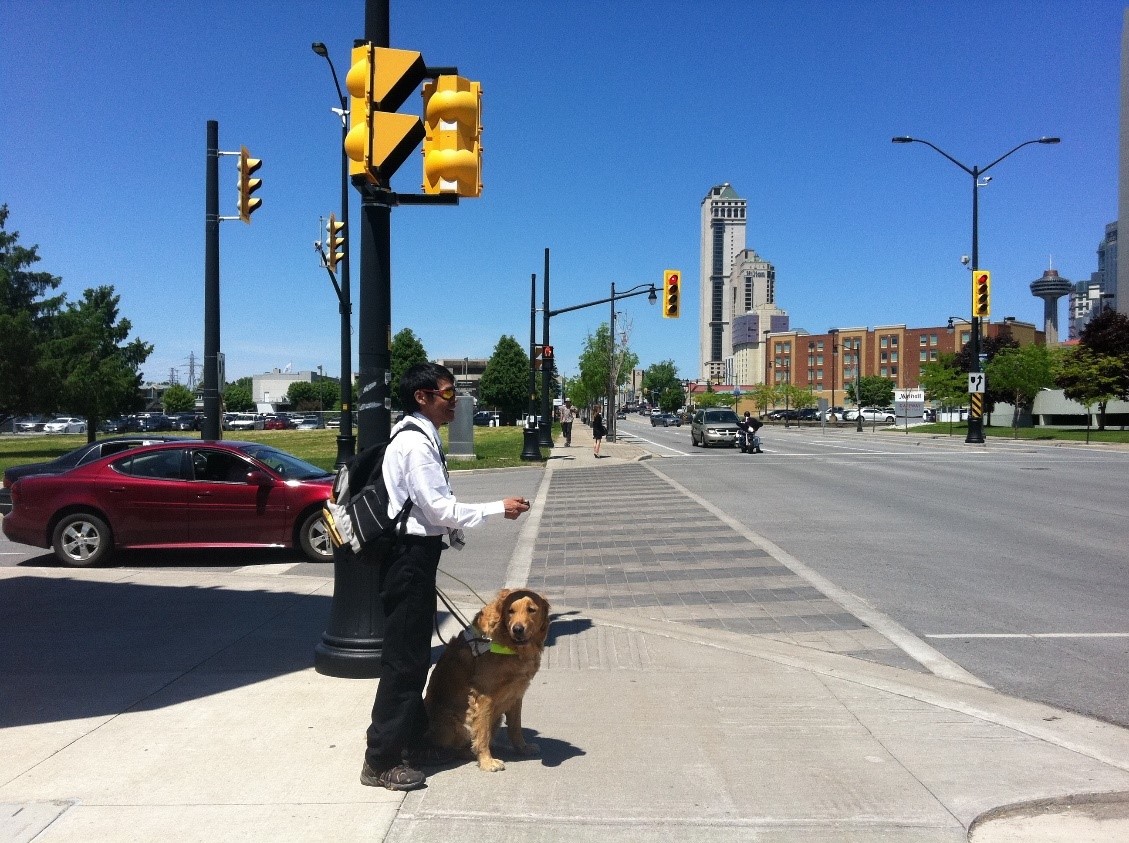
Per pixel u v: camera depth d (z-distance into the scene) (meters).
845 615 7.90
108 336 59.09
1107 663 6.45
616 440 50.44
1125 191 78.12
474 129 6.26
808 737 4.89
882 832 3.81
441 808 3.99
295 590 8.80
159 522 10.62
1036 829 3.91
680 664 6.28
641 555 11.23
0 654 6.46
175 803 4.03
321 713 5.20
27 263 44.31
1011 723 5.12
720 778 4.34
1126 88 77.81
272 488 10.85
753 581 9.45
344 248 22.56
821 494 18.23
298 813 3.94
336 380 155.38
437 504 4.07
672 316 30.62
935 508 15.65
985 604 8.33
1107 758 4.62
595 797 4.12
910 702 5.48
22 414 40.25
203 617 7.62
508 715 4.56
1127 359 49.81
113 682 5.80
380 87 5.82
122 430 75.69
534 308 33.00
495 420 92.50
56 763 4.49
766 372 166.25
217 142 17.28
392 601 4.17
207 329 17.38
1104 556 10.83
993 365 51.66
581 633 7.17
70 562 10.59
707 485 20.66
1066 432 50.56
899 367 150.62
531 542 12.50
